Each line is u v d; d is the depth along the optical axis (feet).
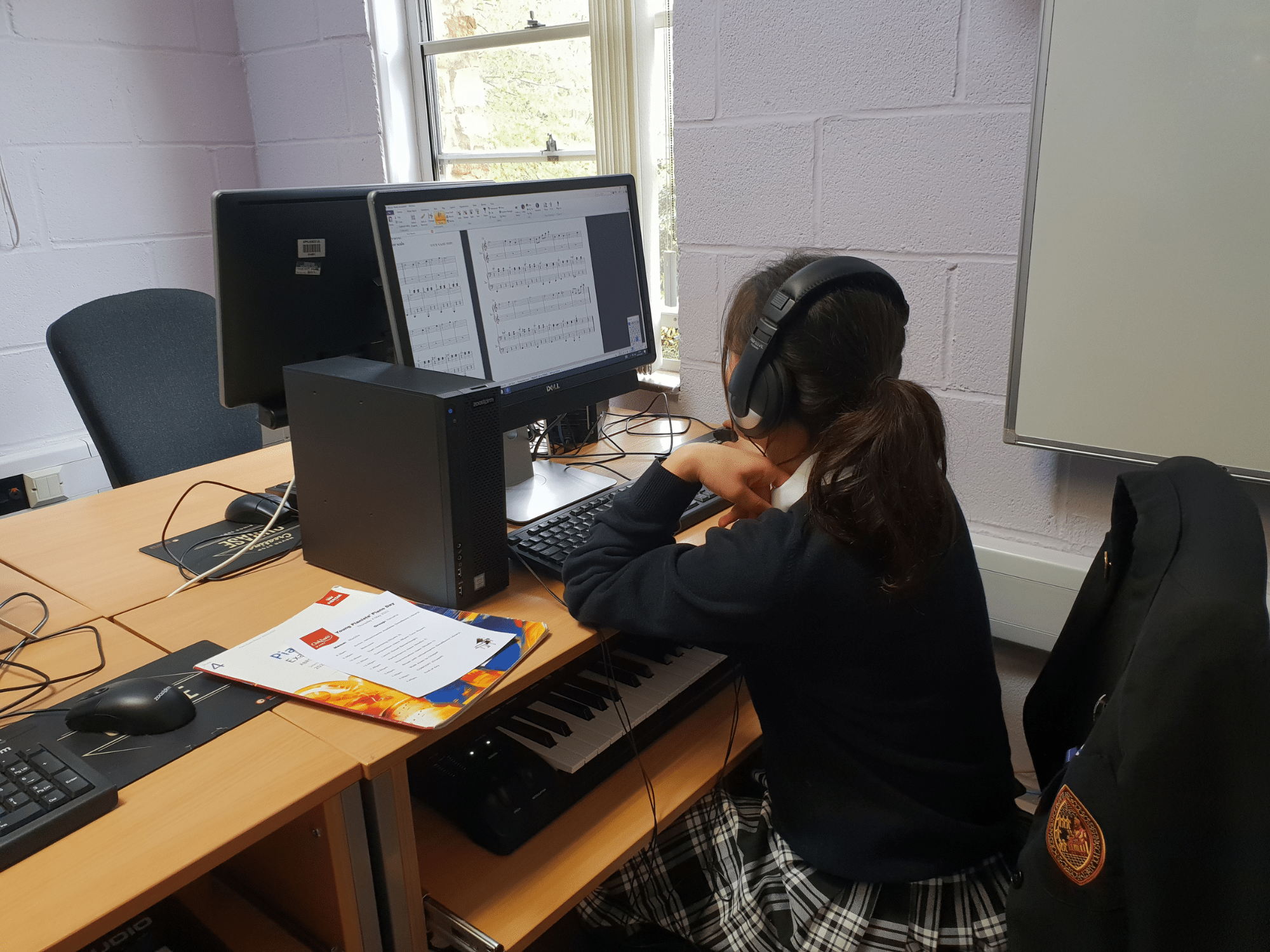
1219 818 2.22
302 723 2.89
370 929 2.99
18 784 2.49
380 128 7.55
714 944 3.50
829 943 3.11
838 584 2.85
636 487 3.55
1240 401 4.11
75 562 4.11
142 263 7.71
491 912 3.09
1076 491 4.77
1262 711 2.17
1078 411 4.53
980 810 3.26
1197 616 2.21
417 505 3.50
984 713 3.27
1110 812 2.37
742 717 4.20
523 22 7.00
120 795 2.54
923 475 2.73
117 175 7.43
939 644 3.05
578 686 4.05
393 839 2.92
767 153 5.28
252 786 2.59
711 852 3.70
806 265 3.06
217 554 4.16
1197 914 2.28
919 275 4.93
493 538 3.61
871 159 4.92
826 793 3.26
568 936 4.69
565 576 3.48
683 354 6.03
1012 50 4.39
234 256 4.09
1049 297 4.47
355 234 4.58
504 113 7.31
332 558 3.94
